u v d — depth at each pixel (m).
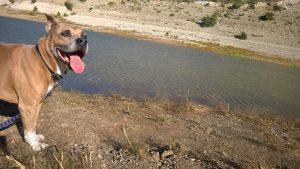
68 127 7.30
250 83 21.48
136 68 20.19
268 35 50.84
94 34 38.62
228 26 54.25
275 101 17.00
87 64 18.92
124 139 7.44
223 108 12.85
